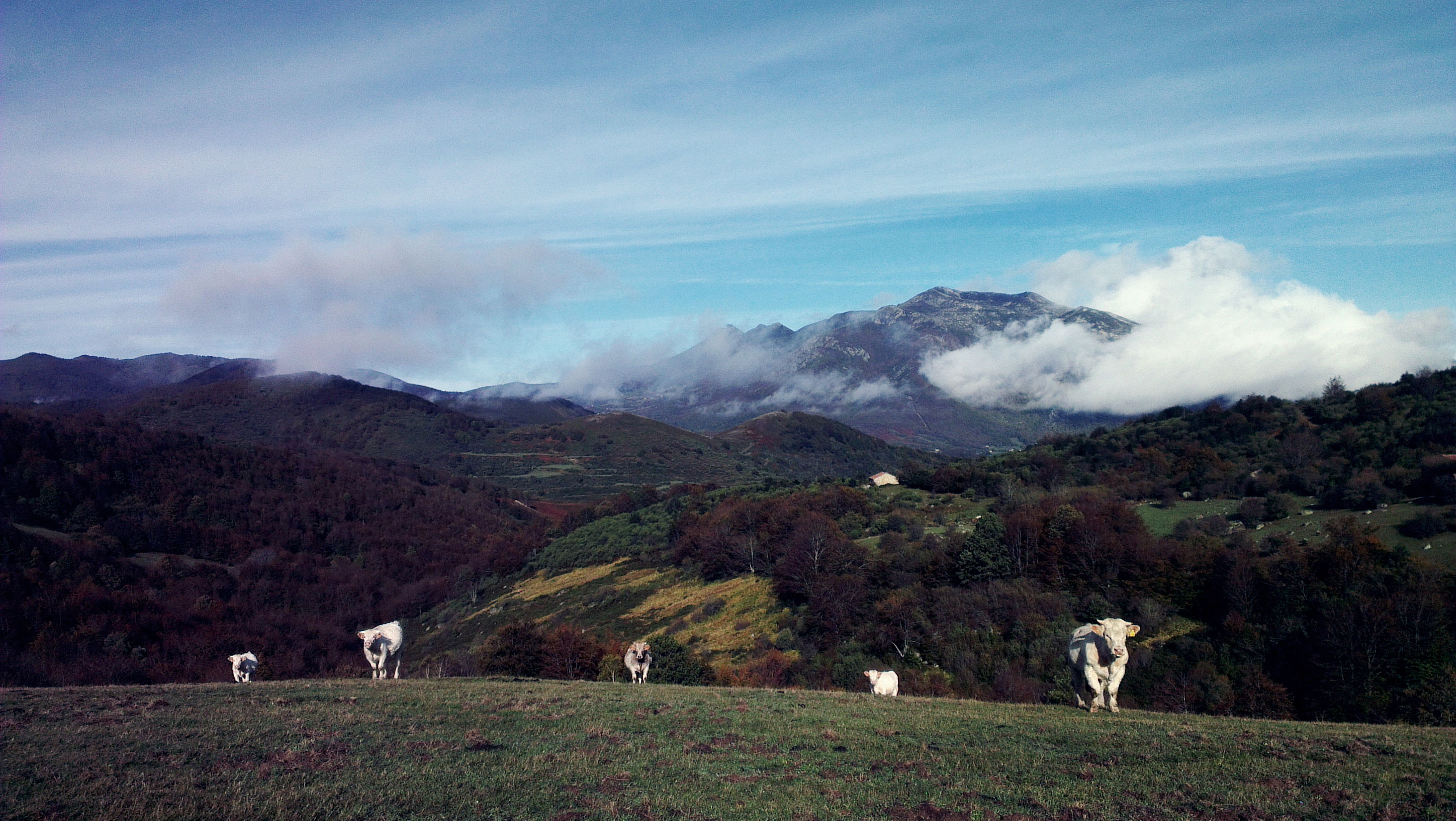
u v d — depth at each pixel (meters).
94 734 15.10
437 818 10.99
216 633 80.75
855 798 12.34
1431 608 41.16
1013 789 12.80
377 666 29.19
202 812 10.73
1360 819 11.10
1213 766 13.90
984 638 57.41
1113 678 21.45
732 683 53.88
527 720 18.78
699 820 11.30
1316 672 43.09
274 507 140.00
